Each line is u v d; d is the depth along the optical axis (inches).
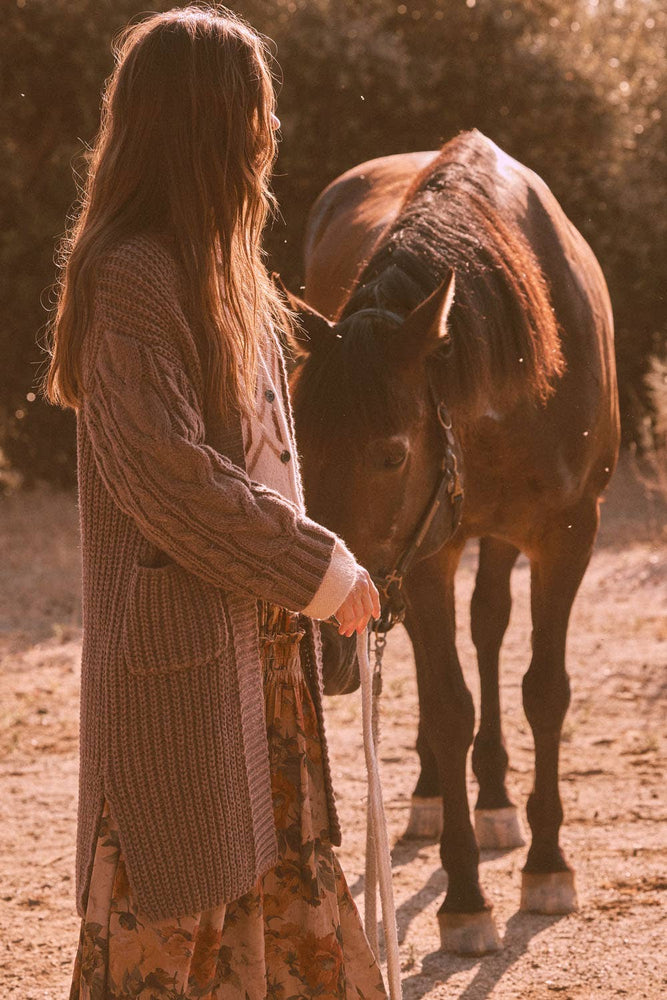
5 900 128.4
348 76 405.7
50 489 417.4
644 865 131.0
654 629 240.4
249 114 66.2
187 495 60.5
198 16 66.7
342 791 158.4
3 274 402.6
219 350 64.6
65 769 171.5
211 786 64.1
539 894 122.6
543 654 129.6
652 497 390.0
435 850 141.9
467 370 110.4
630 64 515.5
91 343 62.7
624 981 106.3
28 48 396.8
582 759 166.7
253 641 67.4
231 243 66.7
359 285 116.8
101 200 66.6
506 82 430.9
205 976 66.8
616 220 453.4
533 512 128.8
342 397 100.0
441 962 112.6
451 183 126.3
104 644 64.4
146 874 64.1
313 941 71.1
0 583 293.0
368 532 101.7
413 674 218.8
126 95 65.5
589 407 130.0
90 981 65.1
